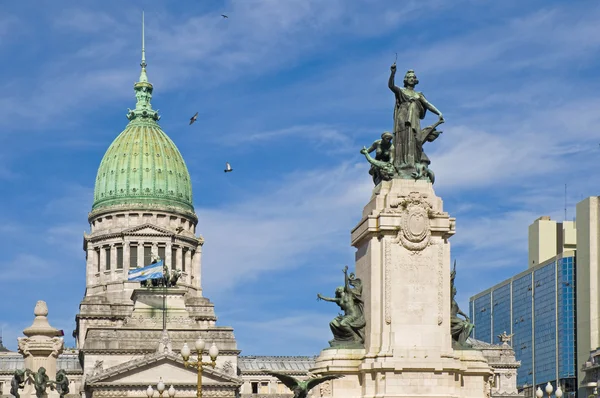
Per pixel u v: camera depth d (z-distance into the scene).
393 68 101.69
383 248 98.81
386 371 95.88
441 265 99.12
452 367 96.81
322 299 101.50
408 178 101.06
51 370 119.69
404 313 98.00
